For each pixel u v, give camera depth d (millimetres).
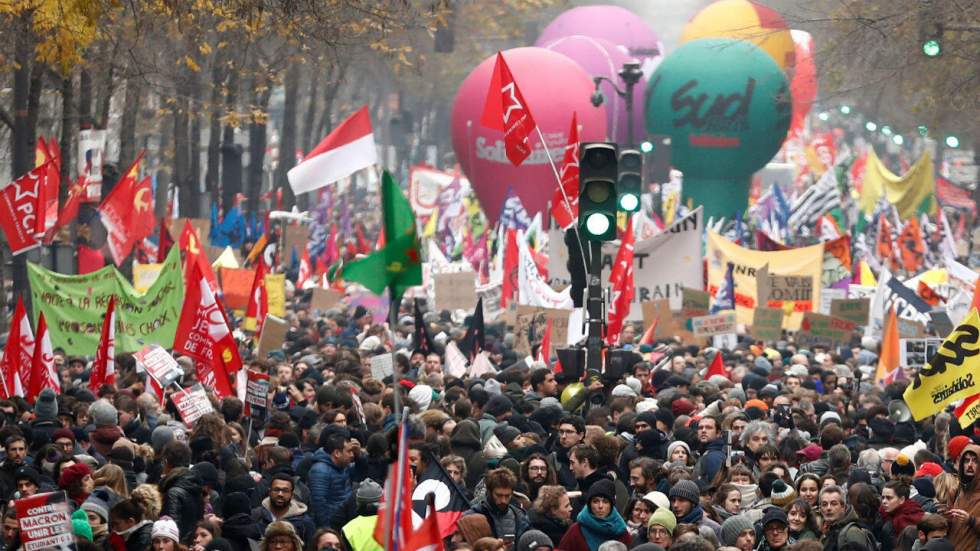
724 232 148000
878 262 122125
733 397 50750
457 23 187375
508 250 86375
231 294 88312
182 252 81312
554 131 142875
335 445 40125
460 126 146875
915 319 82312
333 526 36938
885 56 110188
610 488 33156
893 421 48094
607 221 52969
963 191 166375
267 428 44719
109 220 81125
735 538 33781
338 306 97625
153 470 41344
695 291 82500
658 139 155750
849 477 38812
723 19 173500
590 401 51219
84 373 60656
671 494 35625
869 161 148375
